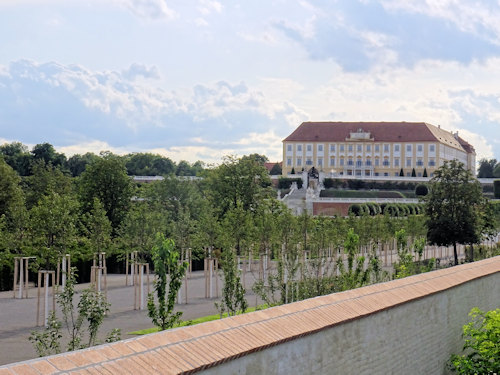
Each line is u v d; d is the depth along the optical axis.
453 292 17.89
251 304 34.59
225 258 26.36
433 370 16.53
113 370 7.48
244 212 45.34
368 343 13.23
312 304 12.11
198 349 8.71
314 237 44.25
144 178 156.75
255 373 9.70
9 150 169.75
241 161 83.25
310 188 159.25
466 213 58.09
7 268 42.06
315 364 11.32
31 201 79.75
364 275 31.34
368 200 142.62
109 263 56.84
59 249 31.91
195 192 77.25
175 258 21.69
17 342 24.66
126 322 29.42
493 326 15.88
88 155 182.12
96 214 38.47
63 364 7.22
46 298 28.91
